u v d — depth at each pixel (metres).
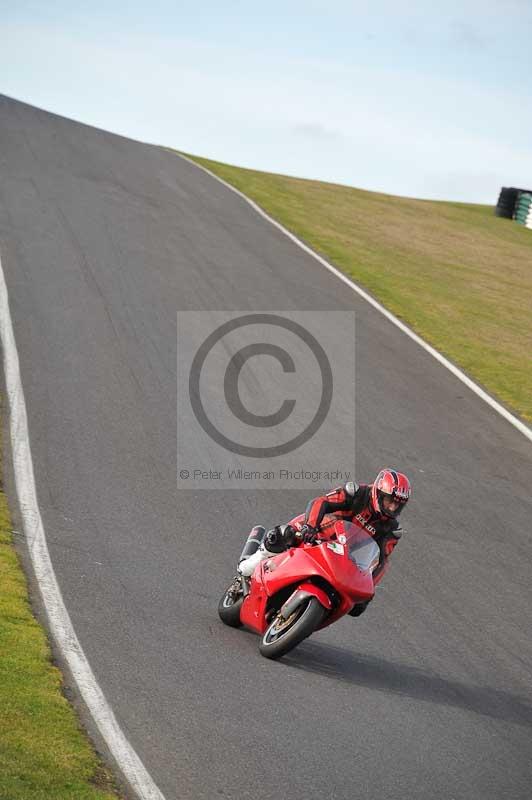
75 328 59.12
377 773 22.17
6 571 29.38
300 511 42.19
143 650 26.11
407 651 31.12
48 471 39.53
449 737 25.23
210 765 20.61
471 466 52.00
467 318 88.00
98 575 31.03
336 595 27.28
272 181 154.00
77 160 116.56
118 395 50.50
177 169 134.12
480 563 40.19
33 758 18.73
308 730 23.52
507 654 32.47
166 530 36.66
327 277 90.38
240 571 30.05
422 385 64.44
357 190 174.38
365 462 49.56
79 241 79.94
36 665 23.28
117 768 19.55
